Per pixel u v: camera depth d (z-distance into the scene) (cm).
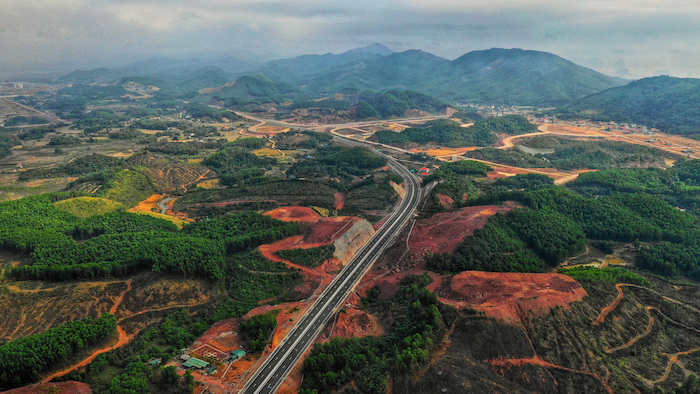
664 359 11312
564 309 12269
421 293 13612
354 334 12875
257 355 11988
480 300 12825
